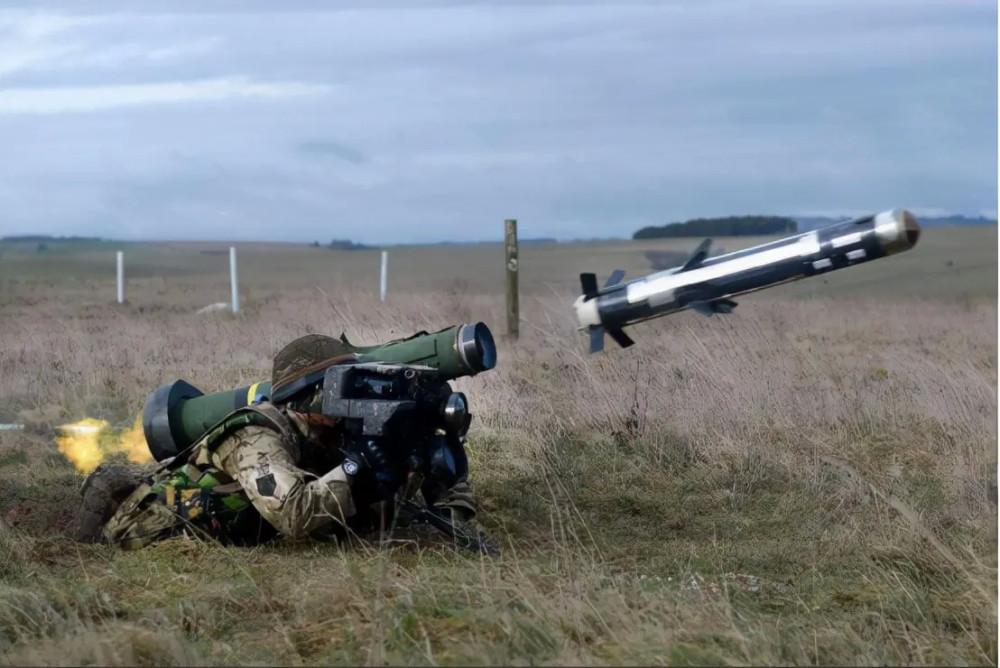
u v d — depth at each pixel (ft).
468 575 15.66
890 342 46.88
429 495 18.78
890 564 17.19
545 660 12.53
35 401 30.83
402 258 241.55
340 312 44.47
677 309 18.26
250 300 88.33
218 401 19.42
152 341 42.24
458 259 231.09
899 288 124.47
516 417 26.94
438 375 18.12
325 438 18.39
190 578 16.33
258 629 14.47
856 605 15.61
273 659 13.26
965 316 65.00
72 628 13.78
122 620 14.65
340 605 14.61
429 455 17.89
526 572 15.51
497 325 53.11
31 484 22.77
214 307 73.31
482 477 23.15
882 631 14.30
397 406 17.21
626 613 13.71
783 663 12.84
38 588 15.48
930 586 16.30
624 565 17.76
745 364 30.96
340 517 17.47
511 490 22.33
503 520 20.29
